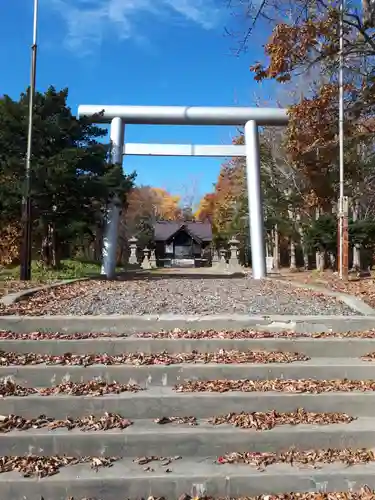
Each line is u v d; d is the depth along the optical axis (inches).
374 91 557.3
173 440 177.6
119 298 396.2
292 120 648.4
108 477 159.3
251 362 228.2
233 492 159.6
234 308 338.6
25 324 266.8
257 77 498.6
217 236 2126.0
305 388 207.5
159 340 243.0
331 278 697.0
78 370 213.8
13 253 747.4
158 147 771.4
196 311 320.8
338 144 733.3
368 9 480.1
